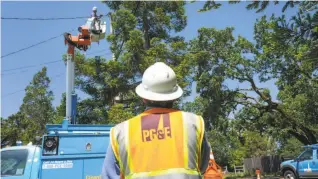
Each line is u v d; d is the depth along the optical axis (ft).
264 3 20.45
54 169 23.02
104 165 8.33
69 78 33.09
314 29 19.58
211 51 87.66
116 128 8.46
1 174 23.49
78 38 34.42
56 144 23.29
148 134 8.13
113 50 76.74
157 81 8.67
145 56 72.90
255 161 125.49
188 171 7.84
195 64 84.48
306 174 63.10
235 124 96.63
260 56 86.28
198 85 85.81
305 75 82.74
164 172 7.75
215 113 86.63
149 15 79.82
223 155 155.22
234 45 88.43
